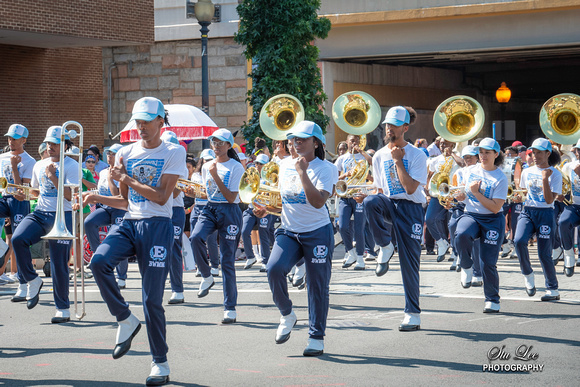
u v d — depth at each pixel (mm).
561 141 11195
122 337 6051
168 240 5961
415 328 7742
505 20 19297
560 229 10984
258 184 7840
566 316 8398
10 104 21188
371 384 5715
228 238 8633
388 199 7875
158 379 5824
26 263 8891
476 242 10297
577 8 18625
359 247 12781
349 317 8547
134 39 20188
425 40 20047
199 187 9977
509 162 15258
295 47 16984
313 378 5934
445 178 9102
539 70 28391
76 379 6078
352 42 20719
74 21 18922
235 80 21781
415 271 7754
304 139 6605
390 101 23469
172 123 16266
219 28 21797
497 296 8664
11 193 9820
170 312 9172
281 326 7000
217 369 6305
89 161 14273
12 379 6090
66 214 8953
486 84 28562
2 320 8797
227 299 8414
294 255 6793
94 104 22906
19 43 20406
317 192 6516
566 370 6066
